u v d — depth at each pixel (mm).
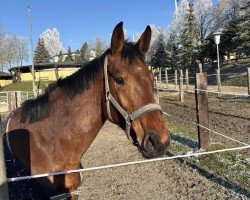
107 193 5414
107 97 2762
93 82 2896
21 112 3104
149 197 5156
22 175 3088
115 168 6699
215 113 12375
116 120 2803
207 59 45656
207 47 40469
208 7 56312
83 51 69000
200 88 7012
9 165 3174
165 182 5727
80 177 3113
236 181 5387
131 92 2631
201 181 5586
